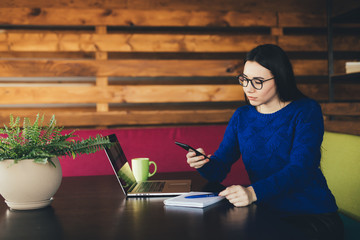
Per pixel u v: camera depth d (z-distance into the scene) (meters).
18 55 2.77
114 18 2.65
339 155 1.65
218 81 3.26
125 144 1.89
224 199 1.02
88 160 1.81
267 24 2.79
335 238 1.12
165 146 1.92
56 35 2.59
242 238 0.70
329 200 1.22
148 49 2.67
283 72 1.18
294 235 0.71
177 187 1.18
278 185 1.01
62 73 2.58
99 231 0.76
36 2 2.58
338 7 2.45
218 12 2.74
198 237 0.71
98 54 2.64
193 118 2.72
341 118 2.66
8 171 0.91
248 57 1.20
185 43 2.71
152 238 0.71
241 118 1.38
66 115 2.55
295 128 1.23
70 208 0.96
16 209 0.95
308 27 2.86
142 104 3.24
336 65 2.91
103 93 2.63
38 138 0.95
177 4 2.75
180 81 3.24
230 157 1.39
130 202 1.02
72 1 2.62
